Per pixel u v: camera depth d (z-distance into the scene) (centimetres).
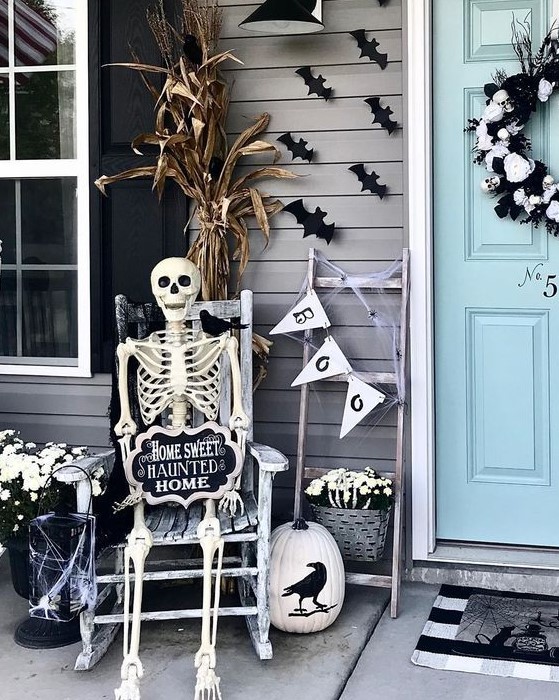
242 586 340
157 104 362
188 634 327
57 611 300
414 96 362
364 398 359
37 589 300
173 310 316
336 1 371
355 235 373
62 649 317
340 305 376
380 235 371
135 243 387
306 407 370
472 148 367
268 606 305
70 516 298
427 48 362
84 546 296
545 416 367
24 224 404
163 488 302
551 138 360
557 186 351
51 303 404
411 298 366
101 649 307
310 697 282
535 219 356
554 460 367
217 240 368
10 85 402
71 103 396
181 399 316
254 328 383
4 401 407
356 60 370
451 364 373
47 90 398
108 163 388
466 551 371
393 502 354
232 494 310
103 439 398
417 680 293
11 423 406
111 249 391
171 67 375
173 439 304
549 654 305
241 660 307
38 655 312
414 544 368
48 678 296
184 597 354
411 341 366
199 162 363
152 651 314
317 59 374
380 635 326
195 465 304
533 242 364
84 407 400
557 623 329
